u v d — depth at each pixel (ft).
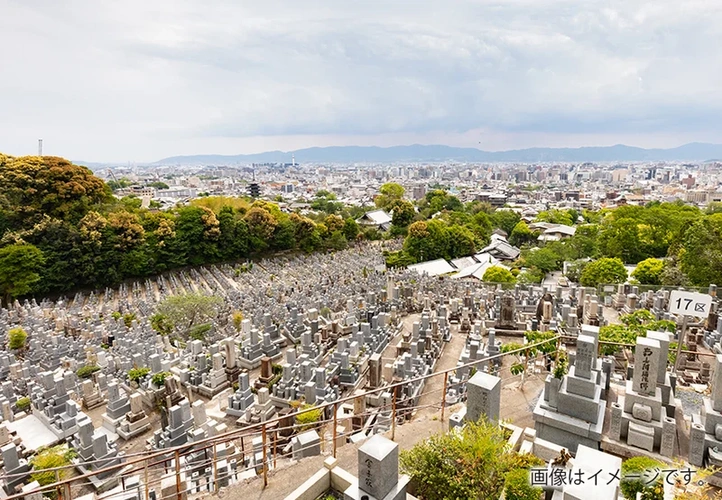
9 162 182.29
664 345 39.75
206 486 47.21
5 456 55.01
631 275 160.76
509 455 29.86
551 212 370.12
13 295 155.12
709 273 116.57
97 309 151.33
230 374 87.92
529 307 118.73
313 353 94.53
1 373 94.63
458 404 48.98
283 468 36.58
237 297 152.76
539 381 55.21
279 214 267.80
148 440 66.85
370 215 341.00
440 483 28.96
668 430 36.22
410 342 92.99
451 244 240.94
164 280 203.10
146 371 87.45
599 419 39.01
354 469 36.06
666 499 28.12
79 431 60.23
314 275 191.31
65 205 184.85
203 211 219.00
